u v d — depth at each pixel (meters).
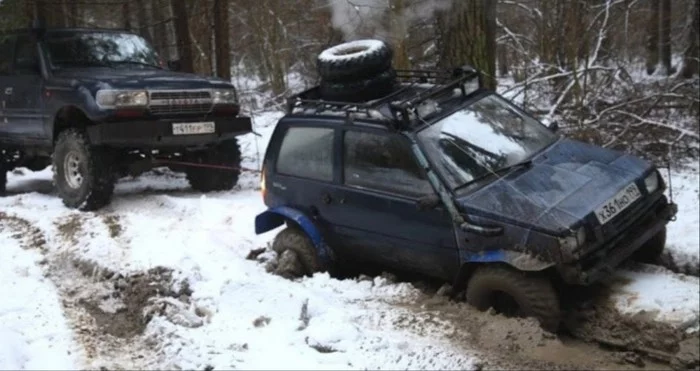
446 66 9.20
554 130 6.30
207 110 8.77
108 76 8.58
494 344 4.73
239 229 7.64
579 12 13.39
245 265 6.43
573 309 5.11
